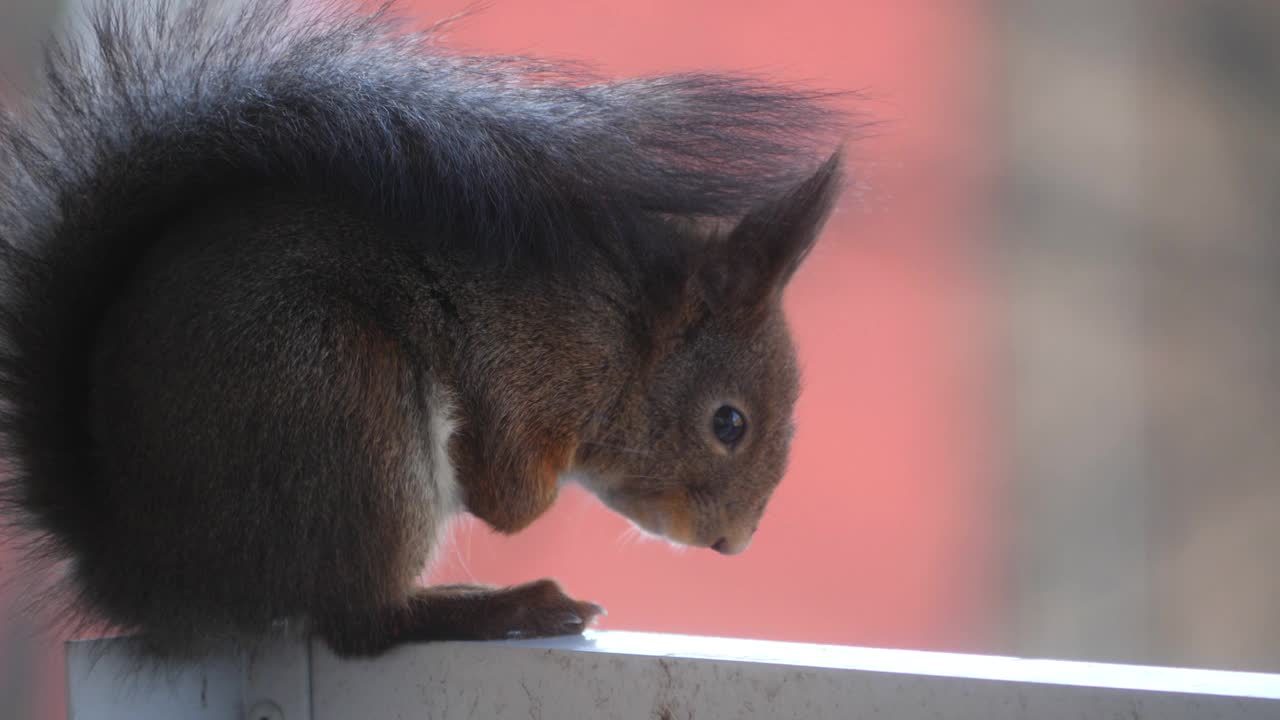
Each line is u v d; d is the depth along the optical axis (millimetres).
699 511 2197
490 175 2160
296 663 2141
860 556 2465
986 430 2584
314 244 2146
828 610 2455
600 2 2451
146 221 2152
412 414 2150
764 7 2471
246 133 2154
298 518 2133
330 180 2156
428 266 2158
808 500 2461
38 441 2145
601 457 2189
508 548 2412
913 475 2479
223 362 2133
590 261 2178
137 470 2133
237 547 2131
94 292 2148
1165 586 2607
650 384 2189
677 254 2189
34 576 2160
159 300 2139
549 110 2176
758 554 2447
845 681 2088
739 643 2117
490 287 2166
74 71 2172
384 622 2137
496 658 2119
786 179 2197
